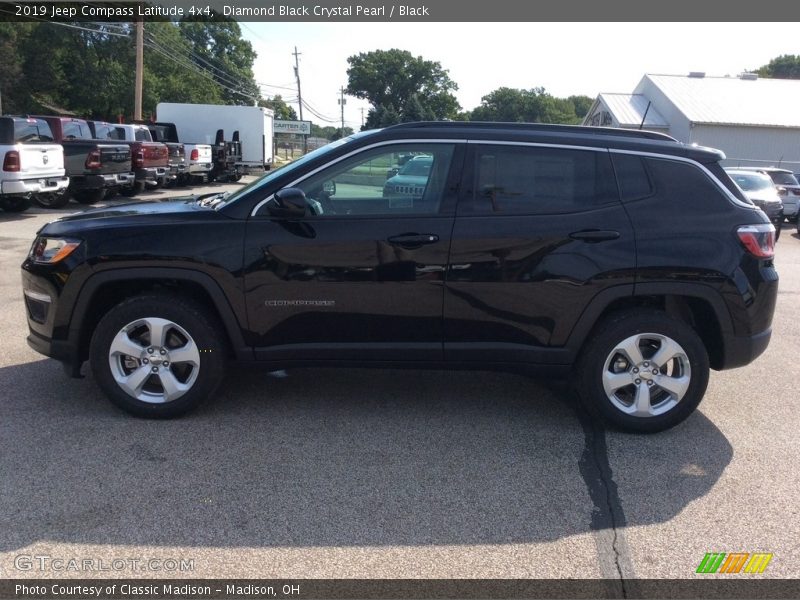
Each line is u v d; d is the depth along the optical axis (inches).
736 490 150.3
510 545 127.6
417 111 2140.7
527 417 187.9
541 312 169.9
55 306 170.9
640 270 168.1
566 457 163.9
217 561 120.3
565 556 124.9
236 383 206.2
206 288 167.3
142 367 173.0
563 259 167.5
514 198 170.6
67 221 178.9
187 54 2369.6
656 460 163.8
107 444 161.6
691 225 169.8
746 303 171.0
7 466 149.4
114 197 743.1
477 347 173.0
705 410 198.2
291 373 216.8
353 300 169.2
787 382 225.5
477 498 143.8
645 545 129.0
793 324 310.2
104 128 733.3
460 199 169.8
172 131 1009.5
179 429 171.6
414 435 173.8
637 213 169.9
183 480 146.6
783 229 772.6
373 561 121.7
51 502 135.9
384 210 169.9
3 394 189.2
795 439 178.2
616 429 179.6
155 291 175.3
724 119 1398.9
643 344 174.7
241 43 2778.1
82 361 179.0
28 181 518.3
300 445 165.6
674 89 1536.7
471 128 174.6
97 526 128.9
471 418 185.9
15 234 460.4
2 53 1696.6
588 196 171.0
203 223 168.7
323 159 171.3
